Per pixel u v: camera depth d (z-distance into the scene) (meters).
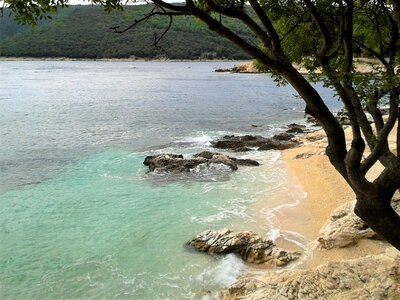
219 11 7.06
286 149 32.47
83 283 13.69
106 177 25.36
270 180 24.34
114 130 41.44
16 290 13.28
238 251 15.20
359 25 11.14
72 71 148.25
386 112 39.91
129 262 15.01
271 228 17.56
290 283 11.20
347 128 34.94
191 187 23.28
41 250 15.84
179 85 98.31
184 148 33.78
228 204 20.53
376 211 7.61
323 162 27.09
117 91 82.81
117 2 6.90
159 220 18.64
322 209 19.50
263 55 7.19
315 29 10.73
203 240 15.85
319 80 7.97
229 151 32.50
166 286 13.48
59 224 18.28
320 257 14.85
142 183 24.11
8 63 198.75
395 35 8.88
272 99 71.44
